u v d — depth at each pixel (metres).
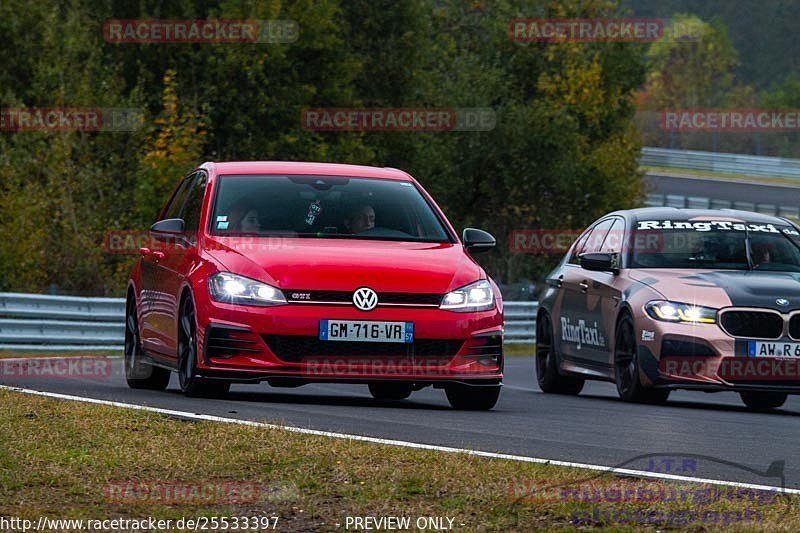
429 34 140.62
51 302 66.00
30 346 63.78
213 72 116.88
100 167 106.69
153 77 115.50
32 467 20.73
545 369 47.69
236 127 116.12
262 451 22.50
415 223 35.22
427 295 31.88
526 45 152.75
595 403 39.94
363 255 32.53
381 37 132.88
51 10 113.00
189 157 91.00
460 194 145.62
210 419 26.80
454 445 24.81
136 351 39.31
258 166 36.81
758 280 39.97
